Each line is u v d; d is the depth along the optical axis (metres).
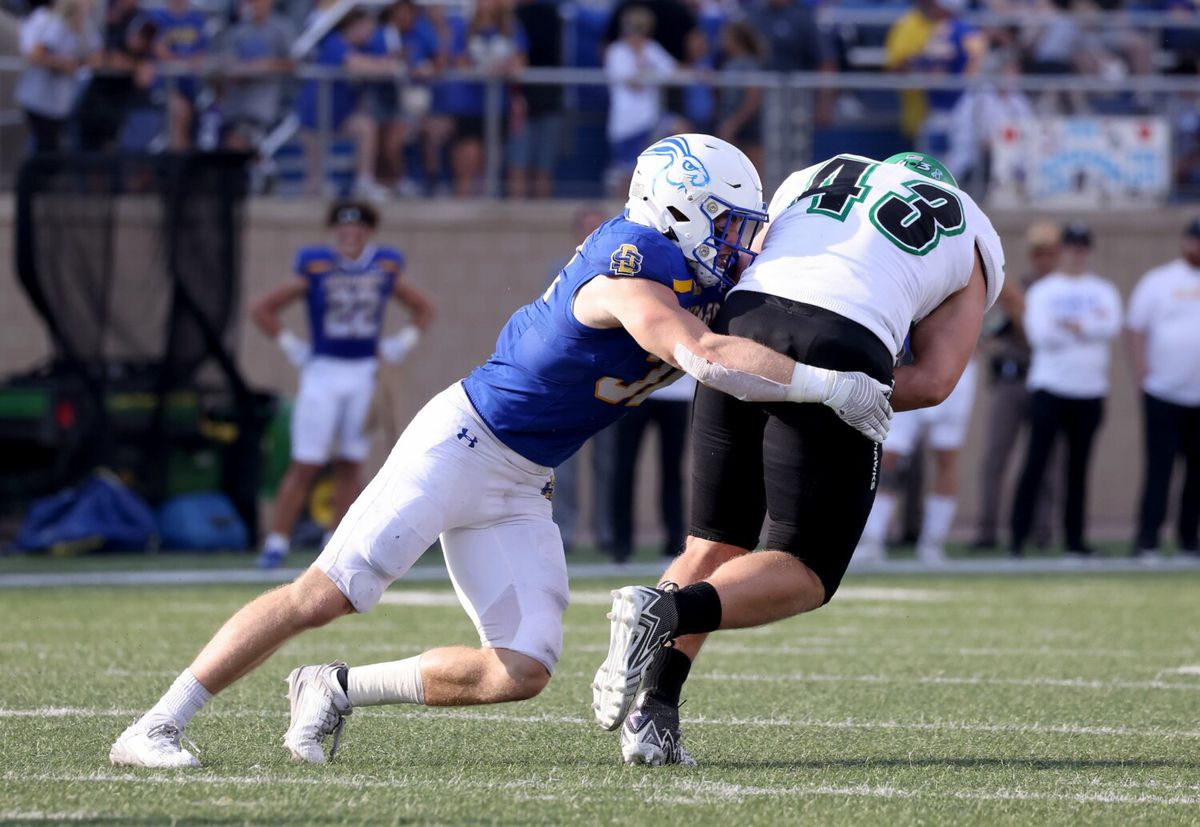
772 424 14.77
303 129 49.53
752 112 51.22
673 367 14.82
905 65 53.06
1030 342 41.53
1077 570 38.75
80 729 16.59
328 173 49.81
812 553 14.78
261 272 49.03
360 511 14.58
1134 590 34.16
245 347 49.00
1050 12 56.88
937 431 39.91
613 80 50.53
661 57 51.88
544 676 14.69
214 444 42.66
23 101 46.94
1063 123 52.12
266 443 43.44
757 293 14.82
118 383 42.06
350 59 49.69
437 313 49.84
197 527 41.88
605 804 13.16
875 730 17.28
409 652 23.61
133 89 47.81
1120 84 52.91
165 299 42.41
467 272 50.00
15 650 23.47
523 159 50.53
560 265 39.81
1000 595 33.03
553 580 14.94
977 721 17.94
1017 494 41.31
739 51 51.81
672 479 37.84
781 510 14.81
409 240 49.81
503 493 14.73
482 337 50.03
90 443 41.75
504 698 14.69
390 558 14.44
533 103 50.38
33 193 42.00
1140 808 13.31
